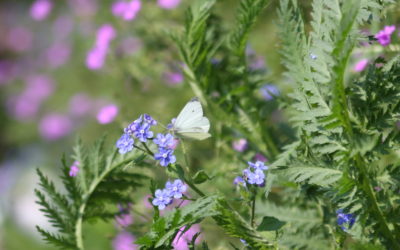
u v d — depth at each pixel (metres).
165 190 0.88
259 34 1.22
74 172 0.99
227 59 1.04
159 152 0.88
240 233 0.88
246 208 0.96
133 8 1.24
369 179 0.87
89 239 1.08
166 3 1.24
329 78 0.85
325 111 0.86
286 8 0.90
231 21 1.10
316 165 0.87
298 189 0.91
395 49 0.97
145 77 1.28
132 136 0.88
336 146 0.86
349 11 0.82
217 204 0.87
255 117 1.01
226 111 1.02
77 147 0.98
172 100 1.23
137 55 1.30
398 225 0.87
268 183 0.89
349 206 0.87
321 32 0.88
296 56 0.90
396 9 0.97
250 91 1.02
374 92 0.88
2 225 1.79
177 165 0.89
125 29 1.41
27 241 1.60
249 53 1.17
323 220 0.93
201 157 1.08
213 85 1.02
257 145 1.02
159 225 0.87
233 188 1.00
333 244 0.91
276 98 0.98
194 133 0.90
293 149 0.90
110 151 0.97
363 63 1.00
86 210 0.97
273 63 1.17
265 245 0.89
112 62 1.38
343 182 0.85
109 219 1.01
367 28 1.03
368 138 0.84
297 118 0.88
